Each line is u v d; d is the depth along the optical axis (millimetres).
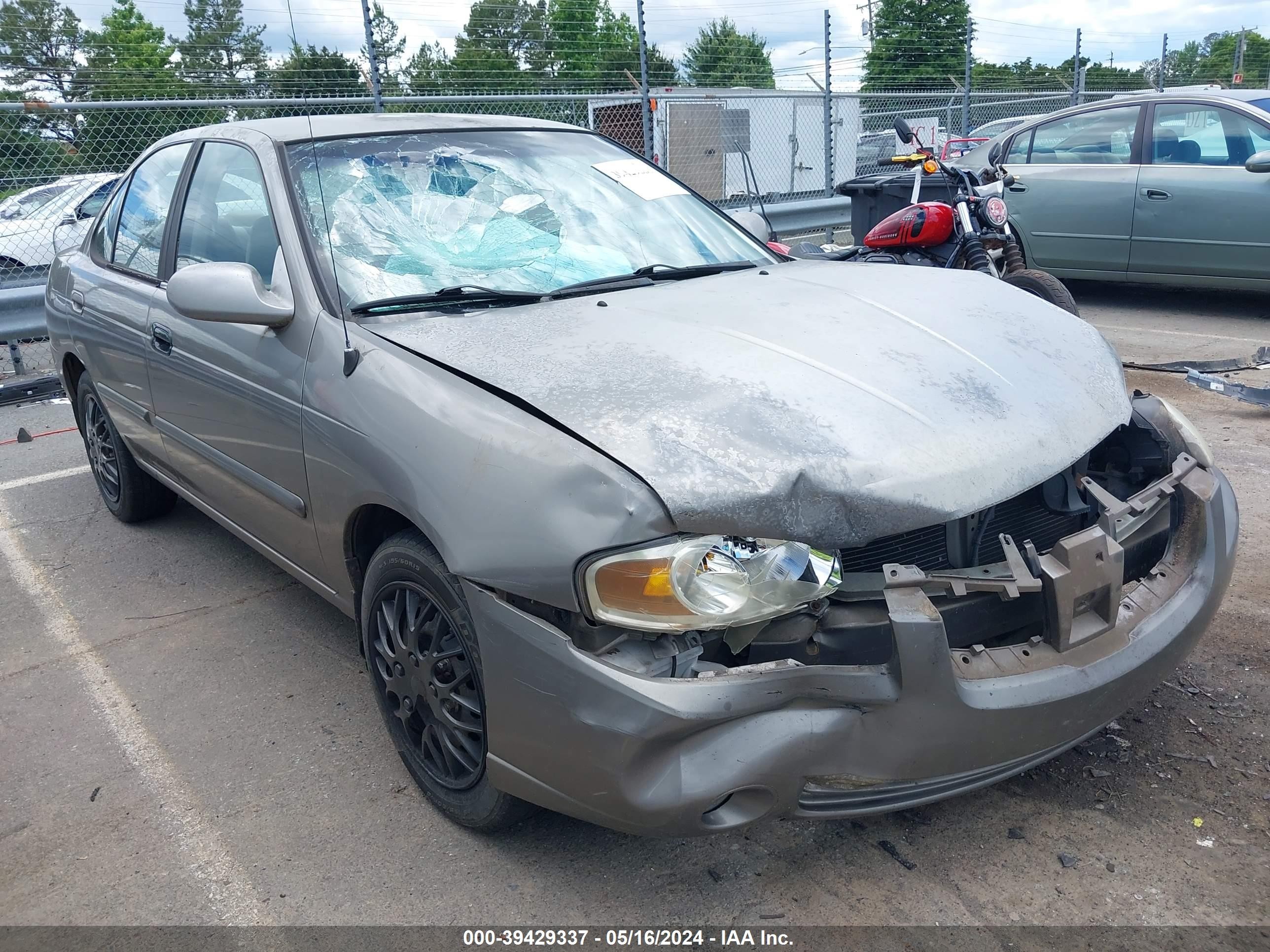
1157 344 6875
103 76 8172
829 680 1880
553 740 1961
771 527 1857
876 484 1918
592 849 2350
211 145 3432
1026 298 2799
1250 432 5023
